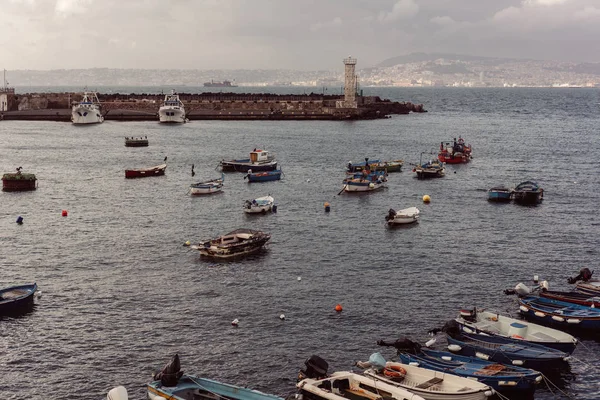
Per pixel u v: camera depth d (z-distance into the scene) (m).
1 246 65.44
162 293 51.88
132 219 78.19
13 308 47.59
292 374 38.75
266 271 57.84
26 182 96.31
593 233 72.44
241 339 43.38
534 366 38.38
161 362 39.97
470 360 38.34
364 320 46.75
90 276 56.09
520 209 85.50
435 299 51.12
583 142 166.88
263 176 107.12
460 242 68.38
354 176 102.38
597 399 36.50
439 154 129.88
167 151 145.50
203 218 78.94
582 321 44.62
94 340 42.94
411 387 33.50
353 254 63.50
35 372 38.62
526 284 55.00
